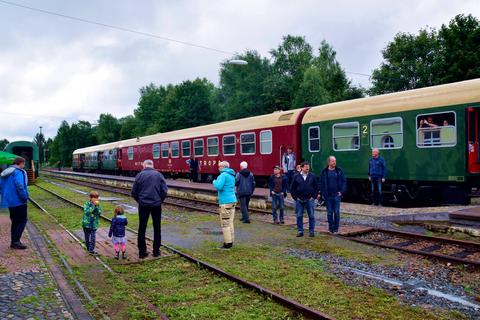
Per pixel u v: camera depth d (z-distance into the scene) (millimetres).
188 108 63844
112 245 10117
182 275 7684
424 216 11492
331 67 56688
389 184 15414
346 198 17391
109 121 97250
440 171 13297
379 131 15156
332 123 16984
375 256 8656
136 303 6086
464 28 36875
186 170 29156
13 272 7305
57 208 18969
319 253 9000
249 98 55000
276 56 57906
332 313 5625
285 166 17688
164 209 17344
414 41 43969
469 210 11305
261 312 5746
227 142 23984
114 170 47625
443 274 7391
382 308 5770
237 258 8711
